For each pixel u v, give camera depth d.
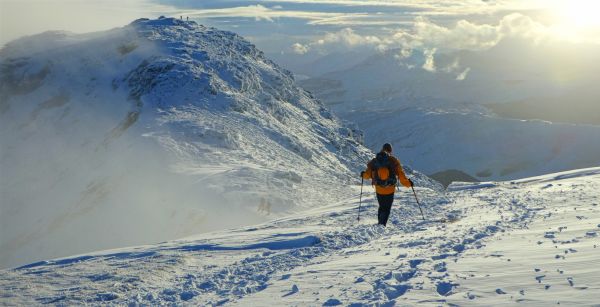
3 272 11.79
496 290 5.21
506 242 8.17
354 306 5.50
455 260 7.09
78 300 8.98
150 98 114.75
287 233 15.10
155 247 14.53
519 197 17.92
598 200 14.03
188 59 136.75
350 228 14.38
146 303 8.16
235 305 6.50
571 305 4.41
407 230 13.11
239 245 13.63
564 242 7.38
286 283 7.41
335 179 78.56
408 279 6.39
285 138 101.25
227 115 106.69
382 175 13.90
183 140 83.44
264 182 56.06
